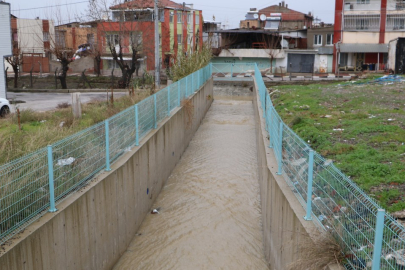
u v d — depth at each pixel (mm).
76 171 7465
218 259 8875
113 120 9070
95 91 29859
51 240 6113
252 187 13055
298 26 62812
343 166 8602
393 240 4266
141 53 39281
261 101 18938
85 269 7215
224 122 23422
